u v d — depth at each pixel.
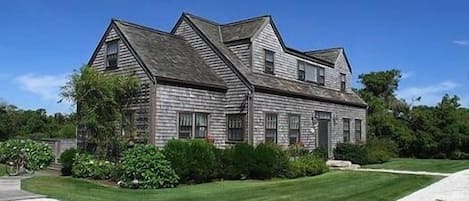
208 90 21.92
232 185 16.80
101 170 17.91
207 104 21.80
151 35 22.83
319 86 29.11
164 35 23.70
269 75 24.62
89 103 20.08
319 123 27.55
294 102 25.19
